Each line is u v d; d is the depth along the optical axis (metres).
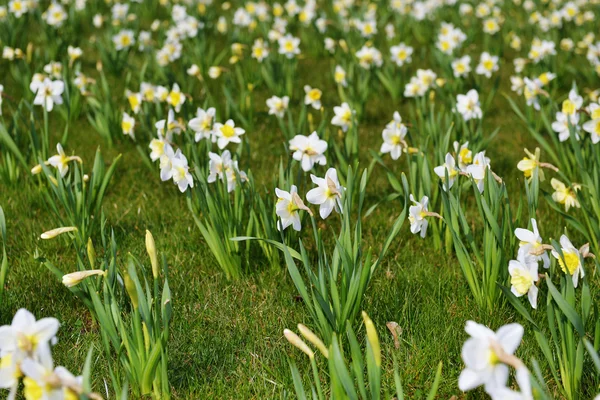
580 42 8.39
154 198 4.50
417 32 9.26
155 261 2.44
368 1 10.88
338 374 2.08
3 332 1.88
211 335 2.97
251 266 3.60
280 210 2.85
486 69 6.56
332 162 4.49
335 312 2.74
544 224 4.12
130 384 2.55
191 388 2.62
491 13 10.34
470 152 3.83
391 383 2.65
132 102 5.14
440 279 3.43
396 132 4.02
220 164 3.51
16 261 3.62
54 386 1.71
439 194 4.06
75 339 2.95
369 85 6.97
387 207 4.41
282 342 2.91
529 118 5.78
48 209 4.11
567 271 2.42
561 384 2.65
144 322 2.42
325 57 8.59
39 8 8.84
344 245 2.86
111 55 7.36
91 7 9.79
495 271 3.02
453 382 2.66
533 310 3.08
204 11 9.88
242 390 2.62
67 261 3.61
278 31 8.38
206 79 7.29
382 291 3.32
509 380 2.67
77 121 6.01
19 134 4.79
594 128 4.00
